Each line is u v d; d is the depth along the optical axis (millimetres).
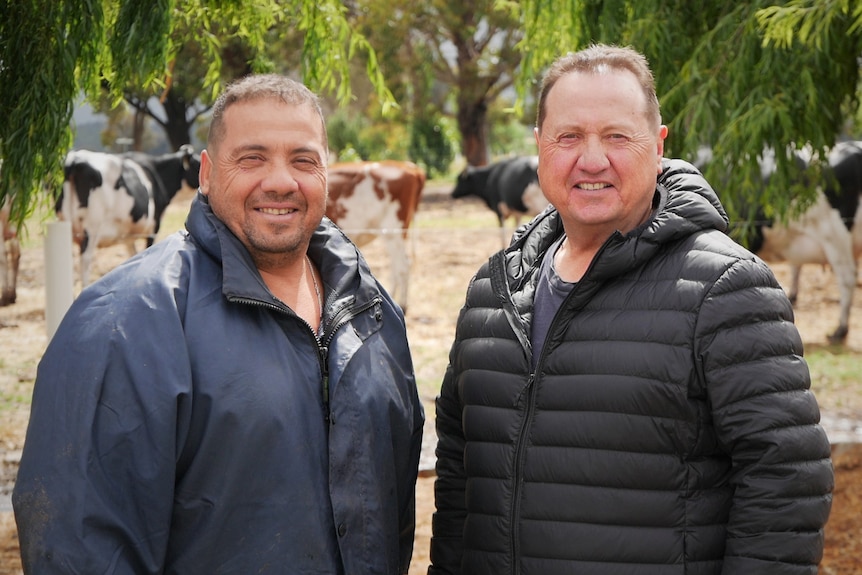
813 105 4551
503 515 2164
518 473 2148
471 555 2244
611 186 2127
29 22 3750
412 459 2402
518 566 2139
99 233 10062
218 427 1975
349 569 2078
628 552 2045
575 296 2113
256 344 2055
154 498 1932
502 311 2270
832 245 8766
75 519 1880
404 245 10555
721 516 2066
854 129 8430
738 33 4523
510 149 43469
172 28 4113
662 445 2031
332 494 2076
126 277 2039
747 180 4742
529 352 2174
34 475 1910
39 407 1953
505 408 2197
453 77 30156
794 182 6141
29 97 3748
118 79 3922
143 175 10688
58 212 9734
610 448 2057
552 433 2109
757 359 1985
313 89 4582
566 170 2146
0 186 3859
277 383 2037
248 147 2096
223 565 2004
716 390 1992
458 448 2463
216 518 1986
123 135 24000
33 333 8414
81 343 1959
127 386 1935
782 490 1941
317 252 2311
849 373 7711
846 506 5047
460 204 21875
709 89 4457
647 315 2057
